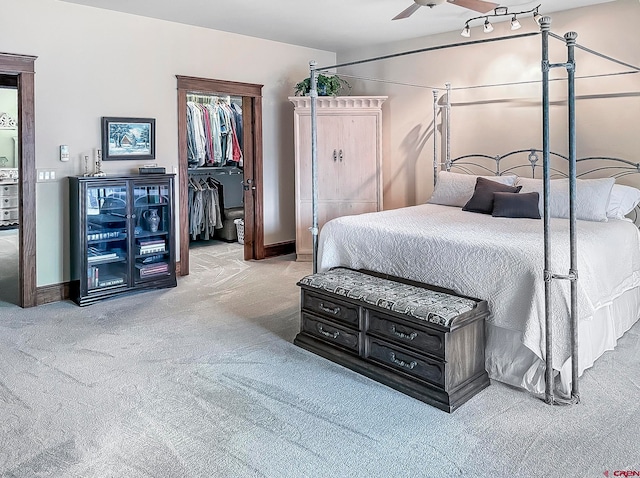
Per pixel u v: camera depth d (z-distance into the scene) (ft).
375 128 19.92
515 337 9.53
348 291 10.34
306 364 10.52
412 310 9.15
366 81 21.43
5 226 28.60
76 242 14.94
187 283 17.20
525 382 9.27
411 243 11.18
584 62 15.53
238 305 14.64
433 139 19.36
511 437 7.75
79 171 15.39
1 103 28.78
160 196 16.34
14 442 7.60
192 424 8.14
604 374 9.89
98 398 8.98
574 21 15.57
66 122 15.02
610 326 10.80
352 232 12.50
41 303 14.83
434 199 17.34
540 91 16.55
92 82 15.47
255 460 7.17
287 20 17.17
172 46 17.31
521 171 17.20
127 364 10.46
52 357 10.80
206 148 22.71
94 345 11.50
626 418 8.26
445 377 8.74
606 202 13.25
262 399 9.00
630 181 14.94
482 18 16.72
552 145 16.47
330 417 8.39
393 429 8.02
